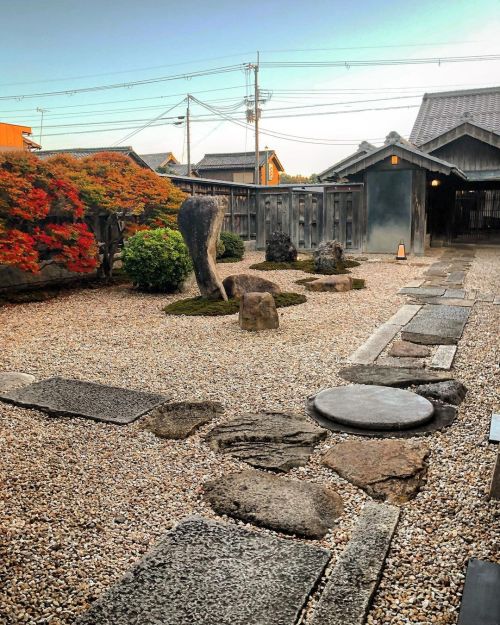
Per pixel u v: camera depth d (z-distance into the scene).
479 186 17.00
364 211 13.87
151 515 2.50
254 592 1.95
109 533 2.37
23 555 2.21
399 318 6.39
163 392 4.10
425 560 2.16
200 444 3.23
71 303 7.74
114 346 5.44
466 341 5.37
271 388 4.15
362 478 2.76
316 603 1.92
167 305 7.48
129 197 8.95
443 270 10.64
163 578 2.03
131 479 2.83
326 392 3.92
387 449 3.02
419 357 4.89
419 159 12.97
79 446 3.22
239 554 2.17
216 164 35.62
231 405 3.83
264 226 15.16
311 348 5.23
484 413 3.60
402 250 12.65
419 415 3.44
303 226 14.69
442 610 1.90
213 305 7.12
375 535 2.29
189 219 7.39
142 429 3.45
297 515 2.45
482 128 15.37
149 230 8.73
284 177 48.50
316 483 2.77
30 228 7.88
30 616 1.88
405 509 2.52
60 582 2.05
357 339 5.54
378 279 9.66
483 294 7.94
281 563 2.11
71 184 8.05
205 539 2.27
